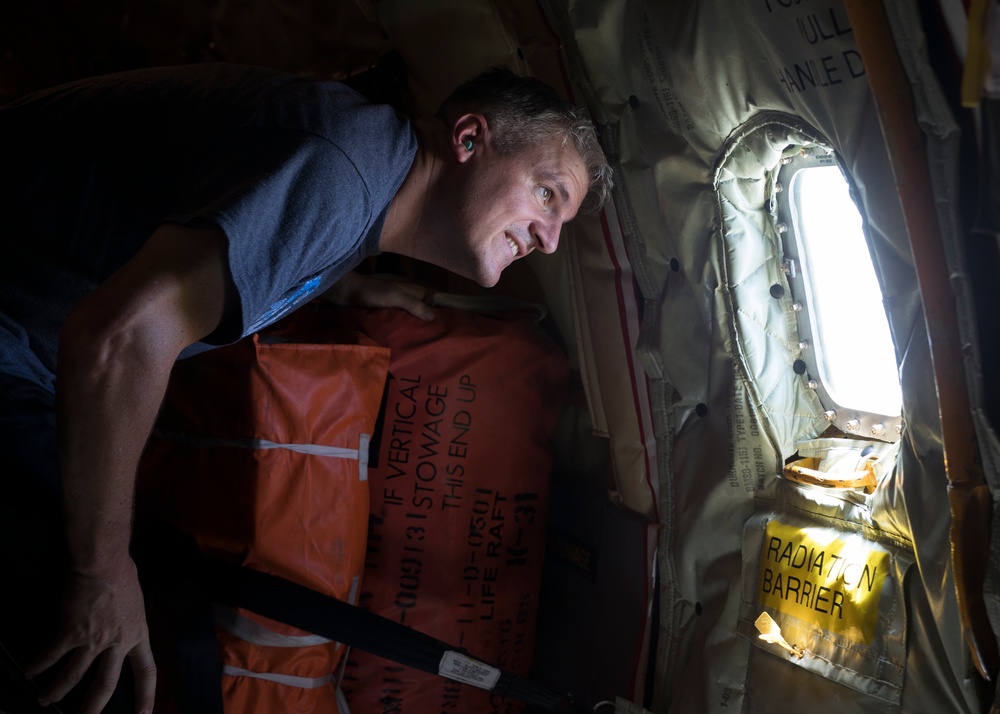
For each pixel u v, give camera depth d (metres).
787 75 1.24
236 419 1.59
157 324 0.95
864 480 1.44
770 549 1.51
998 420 1.06
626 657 1.83
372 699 1.85
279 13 2.17
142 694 1.19
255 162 1.03
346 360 1.67
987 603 1.08
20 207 1.18
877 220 1.18
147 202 1.14
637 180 1.58
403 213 1.32
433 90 2.02
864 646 1.32
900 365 1.21
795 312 1.53
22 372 1.19
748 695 1.53
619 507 1.89
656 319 1.67
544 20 1.61
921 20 0.95
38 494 1.15
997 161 0.93
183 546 1.59
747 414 1.57
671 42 1.38
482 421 1.85
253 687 1.60
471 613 1.86
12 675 1.14
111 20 2.28
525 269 2.00
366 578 1.84
